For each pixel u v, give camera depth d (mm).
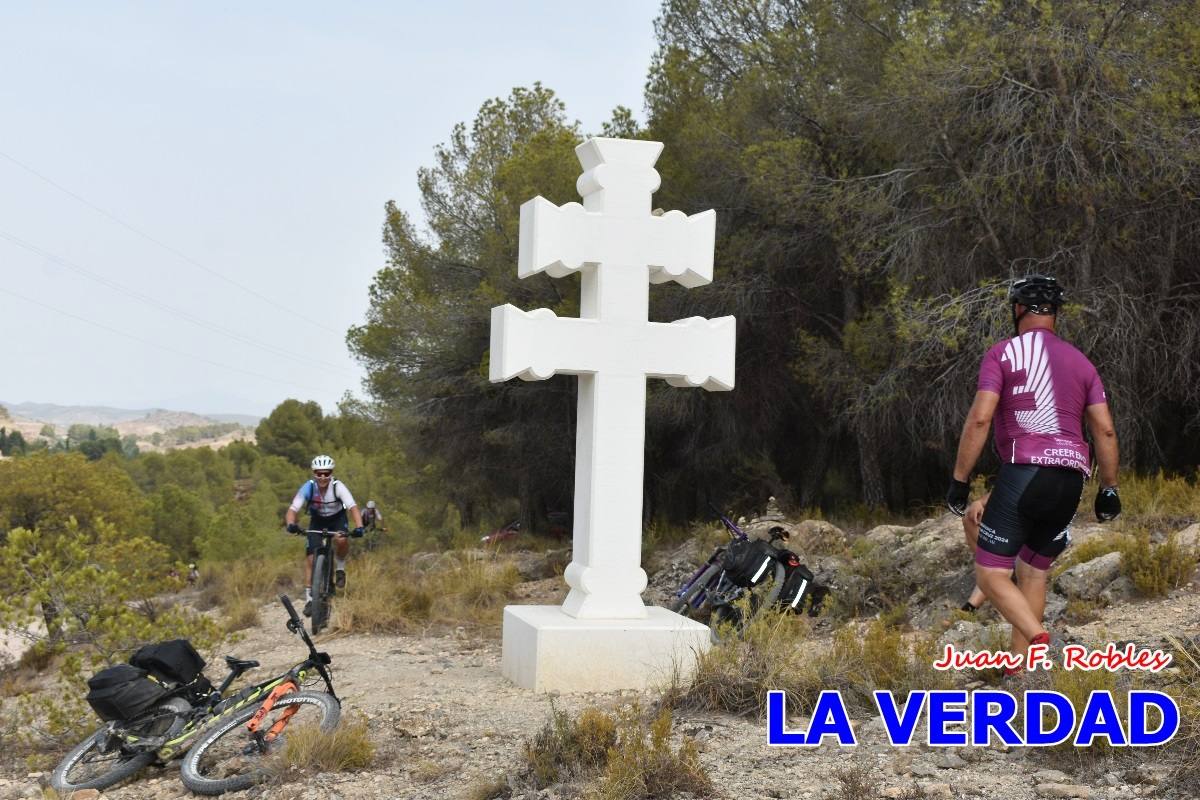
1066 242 13883
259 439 97375
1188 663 5566
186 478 86750
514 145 22297
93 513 24984
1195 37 12555
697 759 4988
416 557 18234
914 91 13758
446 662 8977
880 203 14789
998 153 13680
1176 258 14328
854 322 16234
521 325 7586
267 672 9195
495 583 12773
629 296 7820
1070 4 13062
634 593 7664
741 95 17828
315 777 5629
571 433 22250
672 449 21953
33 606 8078
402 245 24672
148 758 6301
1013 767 4816
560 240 7746
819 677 6125
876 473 17656
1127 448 13023
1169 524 9203
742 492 20766
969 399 14258
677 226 7918
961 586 8719
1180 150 12648
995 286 13398
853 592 9336
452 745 6043
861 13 16594
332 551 10789
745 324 18359
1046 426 5301
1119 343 13070
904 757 4992
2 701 8805
